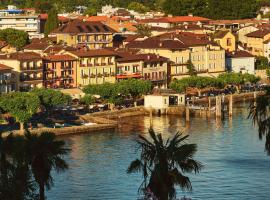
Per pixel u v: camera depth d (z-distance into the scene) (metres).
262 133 171.88
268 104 173.00
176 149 185.00
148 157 185.62
